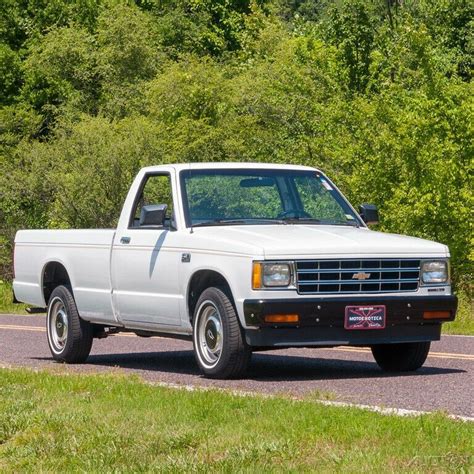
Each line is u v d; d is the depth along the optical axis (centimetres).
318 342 1822
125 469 1125
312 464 1091
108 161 5672
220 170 2064
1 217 6053
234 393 1547
